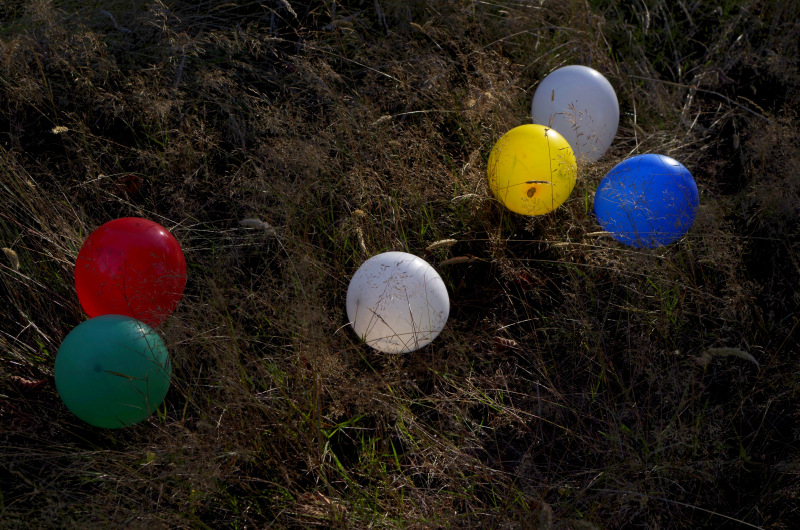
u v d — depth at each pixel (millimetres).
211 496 1974
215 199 2891
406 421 2197
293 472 2074
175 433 2090
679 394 2252
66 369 1964
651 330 2434
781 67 3514
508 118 3129
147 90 3049
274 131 2941
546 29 3703
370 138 2906
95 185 2887
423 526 1917
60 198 2799
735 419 2289
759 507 2020
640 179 2596
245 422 2084
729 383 2389
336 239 2695
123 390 1972
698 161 3324
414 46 3533
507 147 2670
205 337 2146
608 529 1951
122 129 3197
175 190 2936
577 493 1987
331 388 2219
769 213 2820
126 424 2057
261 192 2803
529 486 2049
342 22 3338
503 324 2592
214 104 3266
